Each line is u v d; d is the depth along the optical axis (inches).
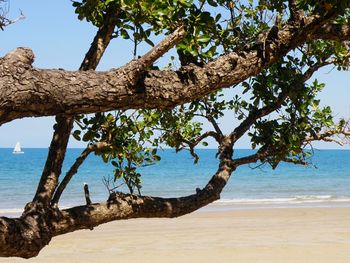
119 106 107.7
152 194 1899.6
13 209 1321.4
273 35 129.6
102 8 146.6
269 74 184.5
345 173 3004.4
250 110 211.3
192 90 115.6
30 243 122.5
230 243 697.0
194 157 215.0
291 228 824.9
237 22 184.7
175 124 210.7
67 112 101.7
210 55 137.6
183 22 136.4
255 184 2215.8
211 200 162.7
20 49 97.2
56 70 100.6
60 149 139.2
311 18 132.3
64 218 132.9
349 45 195.3
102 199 1569.9
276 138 183.5
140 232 781.9
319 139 188.7
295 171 3127.5
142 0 133.0
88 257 617.3
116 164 174.2
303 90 182.9
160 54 107.2
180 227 831.7
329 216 987.3
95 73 104.5
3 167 3326.8
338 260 597.6
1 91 92.4
